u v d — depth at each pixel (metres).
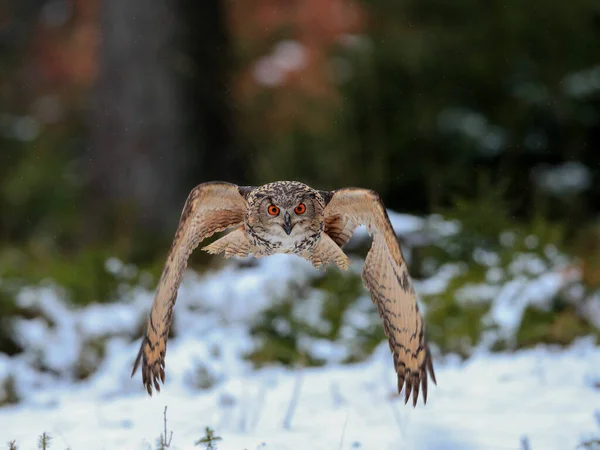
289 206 7.86
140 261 18.41
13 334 13.55
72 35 28.56
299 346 12.91
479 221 15.17
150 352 7.33
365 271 7.61
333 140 21.39
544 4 23.03
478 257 14.87
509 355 12.18
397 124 21.62
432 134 21.42
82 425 9.91
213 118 21.53
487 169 20.92
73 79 28.70
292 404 9.65
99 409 10.66
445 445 8.46
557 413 9.40
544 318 12.70
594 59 22.88
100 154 21.67
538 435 8.69
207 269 16.03
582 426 8.91
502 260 13.92
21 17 29.61
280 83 23.08
